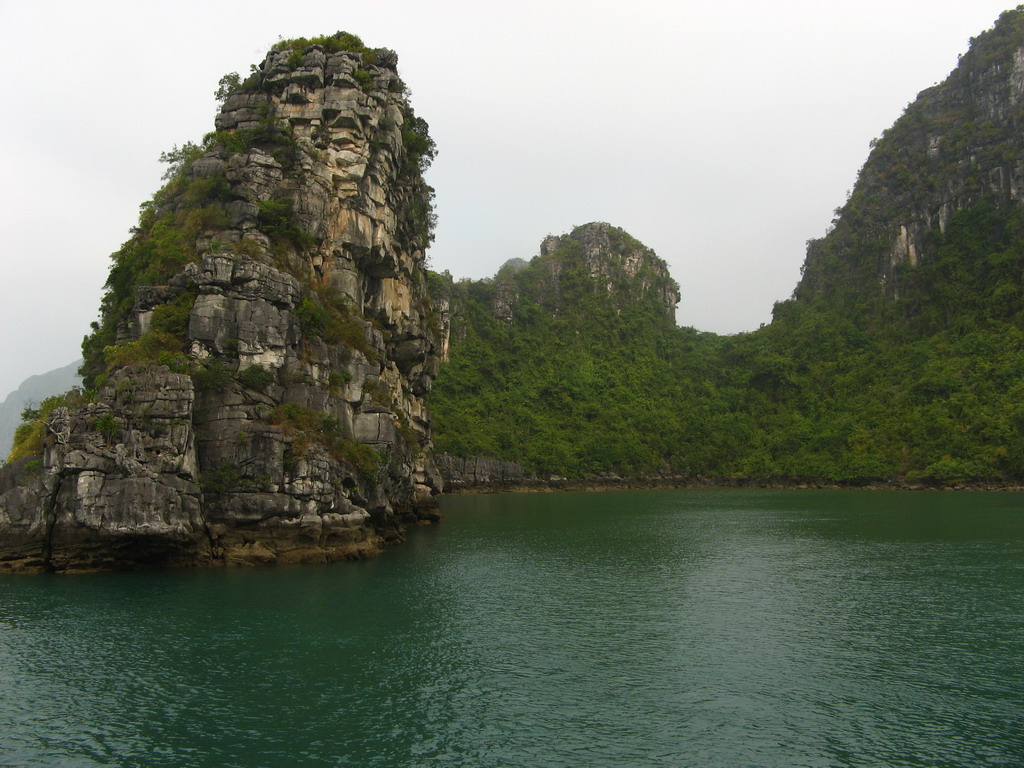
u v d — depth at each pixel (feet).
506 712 77.36
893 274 590.55
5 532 131.64
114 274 171.53
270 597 121.29
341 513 156.87
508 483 469.98
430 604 119.65
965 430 432.66
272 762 66.69
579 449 519.19
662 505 331.57
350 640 99.76
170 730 72.43
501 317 622.95
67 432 133.28
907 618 113.70
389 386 204.54
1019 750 70.08
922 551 176.86
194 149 185.88
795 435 519.19
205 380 145.89
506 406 558.56
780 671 90.02
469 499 385.50
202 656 92.43
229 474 143.43
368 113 191.01
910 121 627.05
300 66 191.21
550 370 600.80
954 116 598.34
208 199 170.71
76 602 115.65
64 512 131.75
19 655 91.81
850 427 496.64
